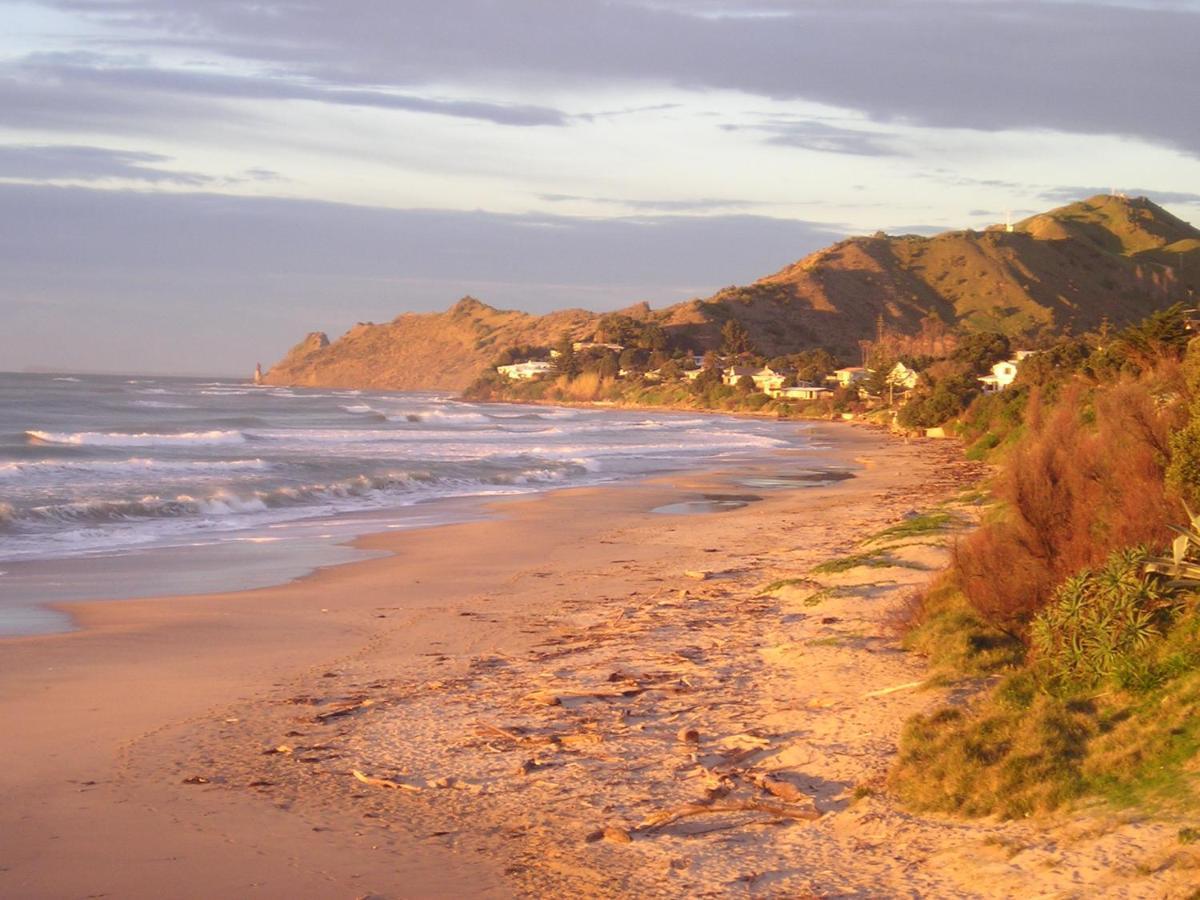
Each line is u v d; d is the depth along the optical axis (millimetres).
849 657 12680
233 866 7547
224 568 22031
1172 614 9484
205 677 13180
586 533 27625
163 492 33500
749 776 9102
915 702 10602
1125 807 7176
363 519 30688
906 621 13602
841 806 8344
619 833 7914
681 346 186625
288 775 9508
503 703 11750
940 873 6965
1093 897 6180
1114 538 11688
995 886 6609
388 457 51844
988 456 53844
